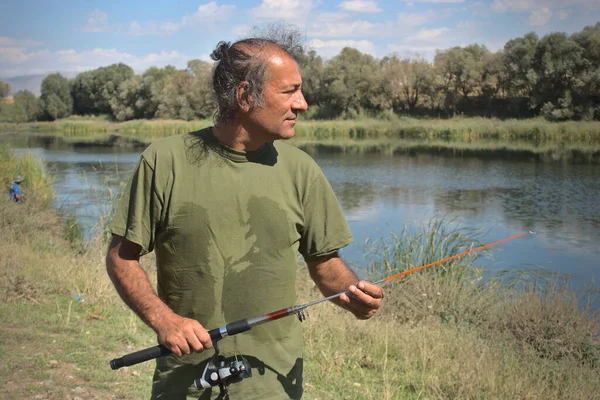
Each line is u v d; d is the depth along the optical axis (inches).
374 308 86.2
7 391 180.4
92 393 184.9
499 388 200.1
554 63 2149.4
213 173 84.6
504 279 373.4
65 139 1990.7
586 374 219.8
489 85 2455.7
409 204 694.5
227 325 81.4
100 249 407.5
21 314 252.7
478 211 649.0
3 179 669.3
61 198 702.5
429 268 334.0
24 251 364.2
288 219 86.9
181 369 84.4
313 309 279.4
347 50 2790.4
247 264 85.0
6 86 3496.6
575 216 617.3
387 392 190.1
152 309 79.4
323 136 2105.1
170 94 2780.5
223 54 85.2
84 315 260.8
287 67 84.0
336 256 93.5
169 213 84.0
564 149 1454.2
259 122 83.8
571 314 260.2
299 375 88.5
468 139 1887.3
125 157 1262.3
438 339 246.4
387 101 2640.3
